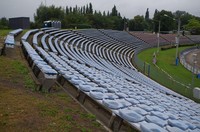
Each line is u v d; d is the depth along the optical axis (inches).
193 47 3403.1
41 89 441.4
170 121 346.3
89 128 313.9
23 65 609.9
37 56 645.9
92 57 1417.3
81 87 446.0
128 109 361.4
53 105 365.4
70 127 300.5
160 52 2743.6
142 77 1320.1
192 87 1169.4
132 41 3058.6
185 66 1982.0
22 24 2245.3
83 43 1923.0
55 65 600.7
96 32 2842.0
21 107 331.9
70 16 3939.5
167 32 4864.7
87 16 4581.7
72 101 420.5
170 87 1283.2
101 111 415.2
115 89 511.8
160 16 5221.5
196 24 5398.6
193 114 619.8
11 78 482.6
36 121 298.8
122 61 1860.2
